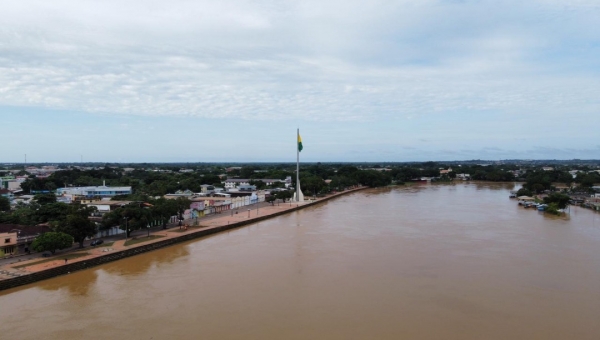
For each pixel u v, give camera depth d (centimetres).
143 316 4203
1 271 5397
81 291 5000
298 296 4741
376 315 4181
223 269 5934
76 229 6744
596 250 6900
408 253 6750
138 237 7856
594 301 4547
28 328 3934
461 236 8150
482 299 4609
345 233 8650
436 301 4556
